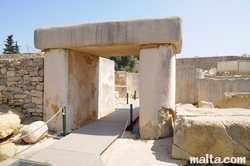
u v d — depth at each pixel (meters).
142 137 4.49
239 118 3.31
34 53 9.80
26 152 3.70
